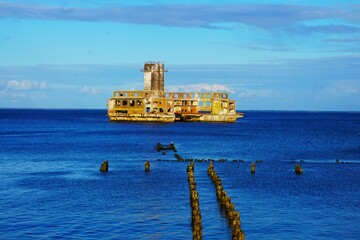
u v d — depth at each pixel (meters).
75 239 44.47
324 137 179.62
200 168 89.38
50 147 129.12
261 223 49.97
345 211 55.09
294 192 65.88
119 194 64.38
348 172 84.75
